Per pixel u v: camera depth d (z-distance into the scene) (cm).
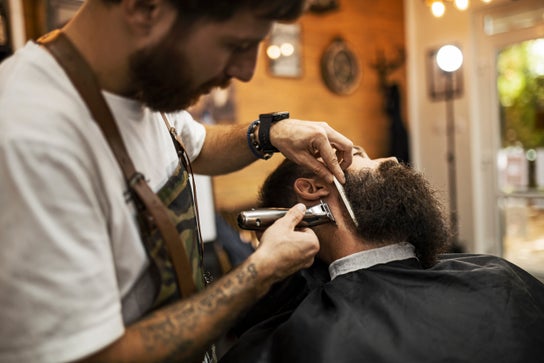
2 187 57
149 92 69
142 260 73
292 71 391
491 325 90
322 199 106
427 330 89
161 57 64
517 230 409
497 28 406
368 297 95
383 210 101
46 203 58
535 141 391
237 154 112
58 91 65
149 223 73
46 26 254
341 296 97
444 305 93
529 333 91
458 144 438
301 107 400
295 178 111
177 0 60
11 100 62
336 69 418
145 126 79
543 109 384
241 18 63
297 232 84
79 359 58
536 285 106
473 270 99
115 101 72
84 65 69
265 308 114
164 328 66
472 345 87
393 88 451
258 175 372
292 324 93
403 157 448
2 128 59
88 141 65
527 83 391
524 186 401
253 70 73
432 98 455
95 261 62
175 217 80
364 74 446
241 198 364
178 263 75
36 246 57
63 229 59
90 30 69
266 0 62
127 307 73
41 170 58
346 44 426
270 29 68
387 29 459
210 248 238
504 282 96
